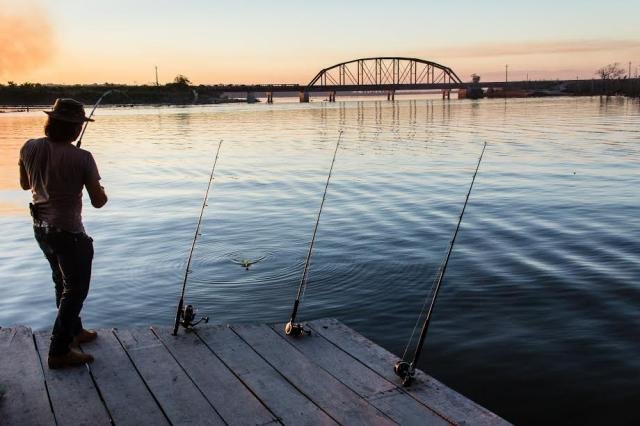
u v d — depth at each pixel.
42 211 4.21
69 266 4.28
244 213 13.62
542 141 31.92
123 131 48.88
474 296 7.55
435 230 11.31
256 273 8.67
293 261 9.26
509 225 11.66
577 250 9.65
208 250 10.09
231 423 3.71
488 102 149.50
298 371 4.42
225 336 5.10
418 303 7.34
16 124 60.03
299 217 12.94
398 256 9.45
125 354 4.73
